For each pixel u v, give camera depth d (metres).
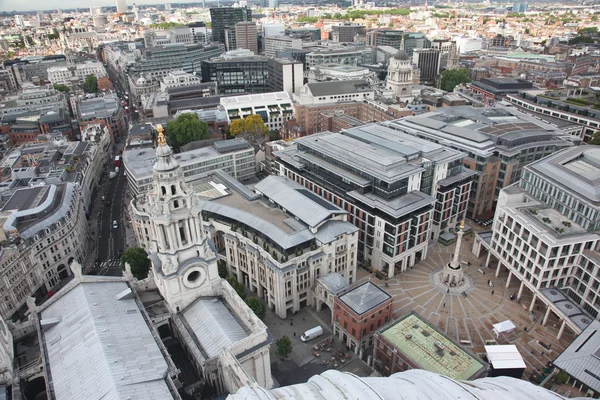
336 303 115.00
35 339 89.94
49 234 142.50
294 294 126.31
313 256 125.56
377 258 147.00
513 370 99.19
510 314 127.31
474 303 132.00
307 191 149.12
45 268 143.00
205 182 168.50
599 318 115.50
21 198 154.25
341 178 155.88
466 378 90.94
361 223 150.38
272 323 125.69
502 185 180.12
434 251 159.75
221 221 144.25
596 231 123.56
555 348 114.75
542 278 122.06
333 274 125.88
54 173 185.00
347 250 133.00
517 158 181.38
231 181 166.50
